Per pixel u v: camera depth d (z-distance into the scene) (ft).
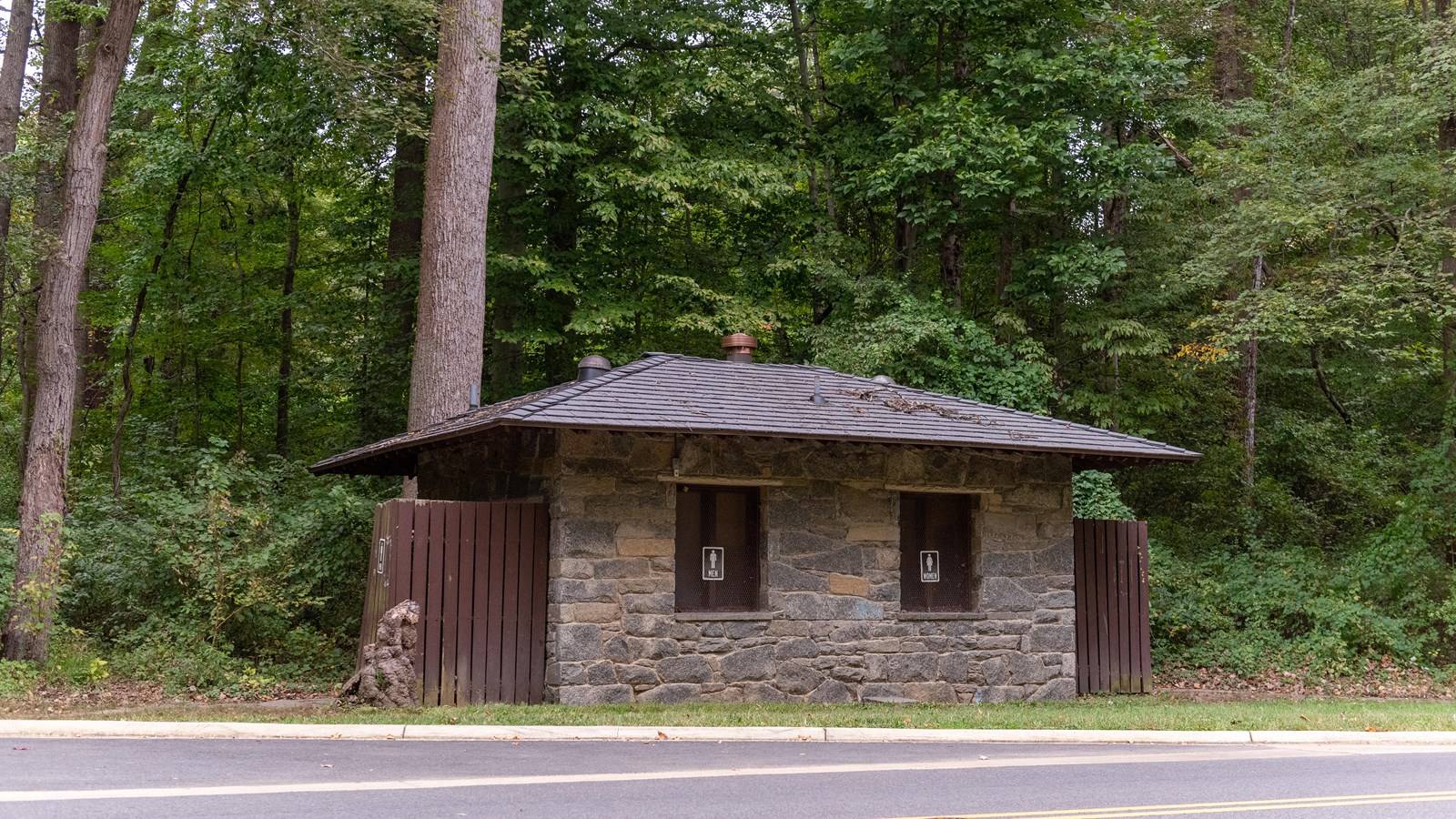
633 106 77.87
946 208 72.95
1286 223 64.69
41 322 47.55
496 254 69.00
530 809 22.04
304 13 53.93
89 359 86.69
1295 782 27.20
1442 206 64.59
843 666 44.62
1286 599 62.54
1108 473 71.31
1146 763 30.07
